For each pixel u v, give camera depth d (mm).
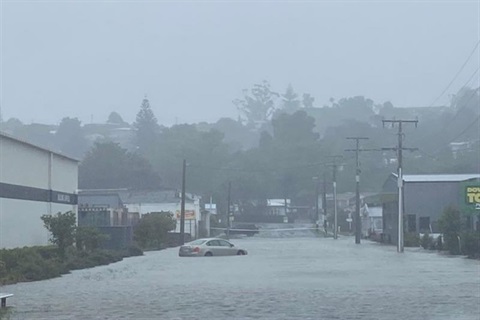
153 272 81438
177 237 187000
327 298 50750
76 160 129000
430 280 66125
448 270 80688
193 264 97062
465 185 132875
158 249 161250
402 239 135750
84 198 194375
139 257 121500
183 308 45875
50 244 102500
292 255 119562
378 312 42656
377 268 84750
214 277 72125
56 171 118562
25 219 103250
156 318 41156
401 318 39938
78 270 88562
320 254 122938
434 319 39406
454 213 128750
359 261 100562
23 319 41250
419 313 42062
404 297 51094
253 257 114250
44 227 103375
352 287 59281
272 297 51812
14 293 57719
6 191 96062
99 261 99000
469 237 113500
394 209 187000
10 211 97500
